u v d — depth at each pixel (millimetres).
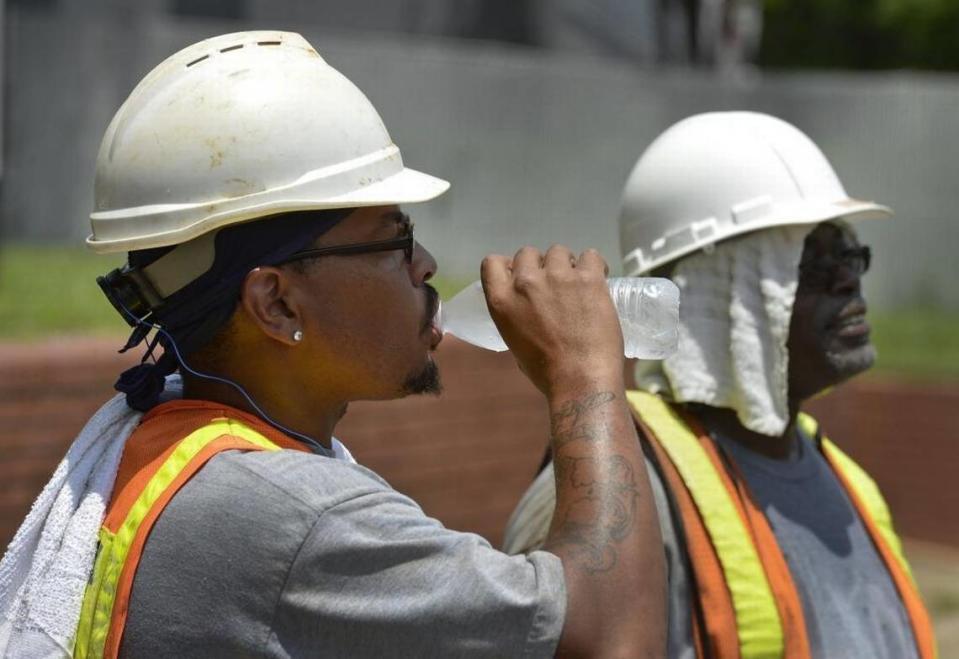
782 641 4645
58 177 17078
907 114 21078
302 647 3031
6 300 11398
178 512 3109
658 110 21156
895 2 28672
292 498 3059
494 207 20250
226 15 20781
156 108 3346
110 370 9711
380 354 3416
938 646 12164
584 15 24328
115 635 3094
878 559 5258
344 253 3346
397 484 11539
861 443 16016
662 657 3080
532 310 3385
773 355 5145
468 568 3025
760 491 5113
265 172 3268
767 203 5180
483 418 12273
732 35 27672
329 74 3436
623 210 5586
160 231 3275
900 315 20391
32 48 16938
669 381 5207
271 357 3385
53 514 3303
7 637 3229
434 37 22844
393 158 3463
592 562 3064
